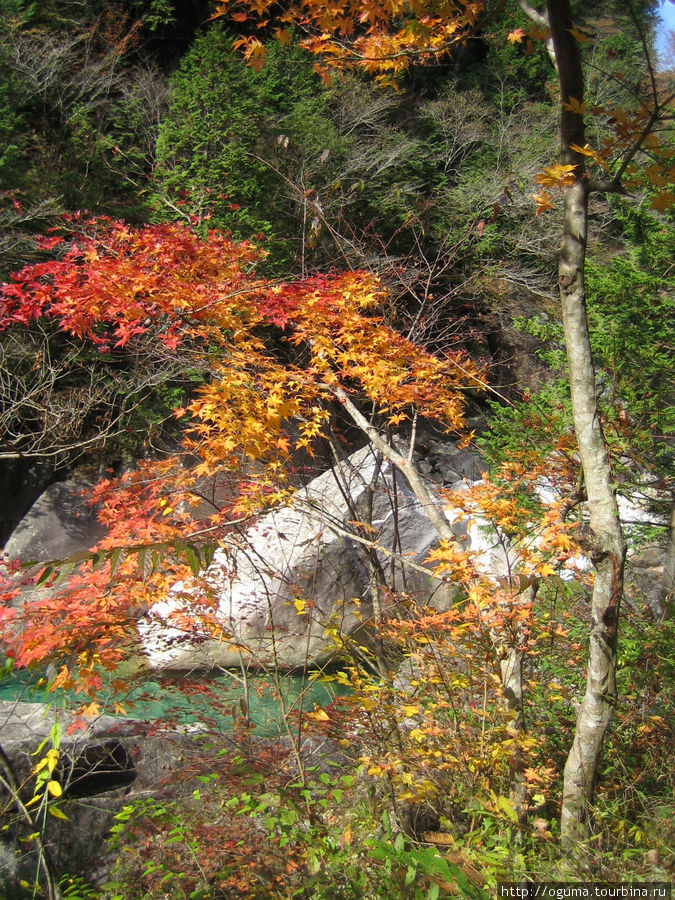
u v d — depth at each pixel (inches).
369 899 110.6
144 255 163.3
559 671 175.3
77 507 400.8
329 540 263.7
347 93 538.9
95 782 173.6
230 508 167.9
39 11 532.4
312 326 175.9
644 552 317.7
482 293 458.3
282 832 128.9
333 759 186.5
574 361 128.6
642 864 114.7
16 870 150.9
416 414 193.3
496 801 122.6
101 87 511.5
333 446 214.8
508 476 177.2
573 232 127.3
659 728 151.9
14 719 181.3
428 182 553.6
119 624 133.8
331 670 262.5
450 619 142.7
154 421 383.9
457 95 593.9
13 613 125.0
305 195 240.5
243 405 148.3
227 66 469.7
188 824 151.2
